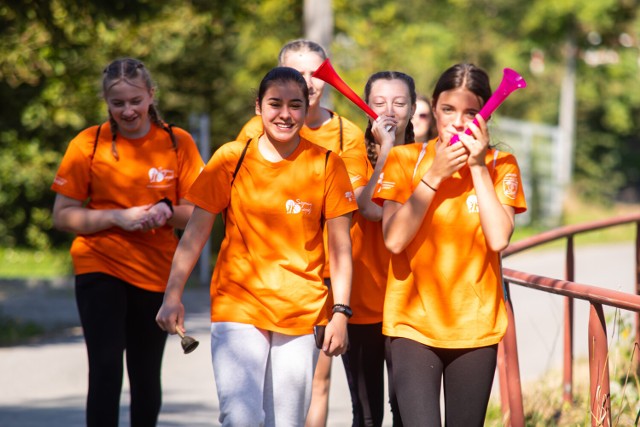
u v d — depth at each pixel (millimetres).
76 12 29766
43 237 54844
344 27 47031
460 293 10578
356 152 12992
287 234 10766
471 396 10570
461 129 10555
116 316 13328
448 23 82750
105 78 13414
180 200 13898
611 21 79562
